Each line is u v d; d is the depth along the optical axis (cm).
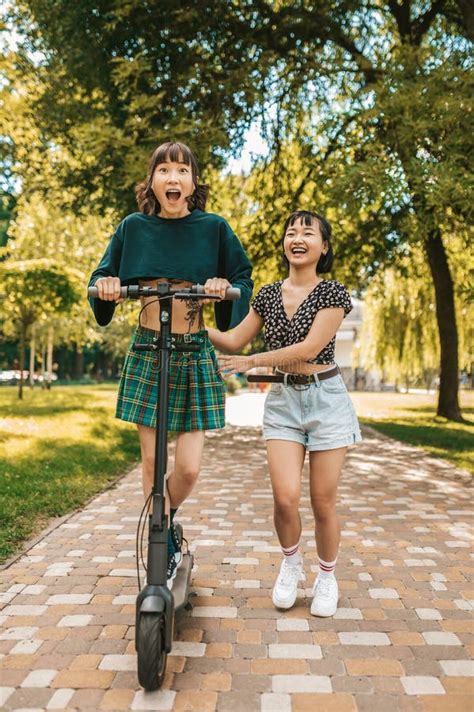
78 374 5334
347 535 426
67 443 850
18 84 1192
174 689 221
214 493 579
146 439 274
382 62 876
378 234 1243
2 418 1196
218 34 989
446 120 773
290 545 293
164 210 277
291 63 1015
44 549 384
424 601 305
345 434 281
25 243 1988
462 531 438
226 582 331
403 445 958
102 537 412
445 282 1388
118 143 878
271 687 222
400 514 490
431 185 756
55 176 1309
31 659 241
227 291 243
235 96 977
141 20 947
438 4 1123
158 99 878
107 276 274
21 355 1933
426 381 3441
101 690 220
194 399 271
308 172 1143
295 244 289
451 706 211
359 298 1688
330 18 1018
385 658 245
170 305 244
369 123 959
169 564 279
